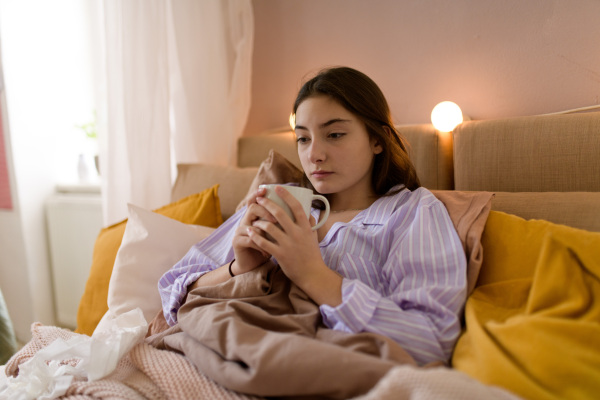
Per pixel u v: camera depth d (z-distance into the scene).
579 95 1.16
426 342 0.65
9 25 2.00
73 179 2.33
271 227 0.74
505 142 1.05
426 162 1.20
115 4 1.49
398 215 0.87
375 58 1.52
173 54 1.68
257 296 0.78
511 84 1.26
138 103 1.52
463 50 1.33
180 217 1.29
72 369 0.74
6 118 2.02
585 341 0.55
